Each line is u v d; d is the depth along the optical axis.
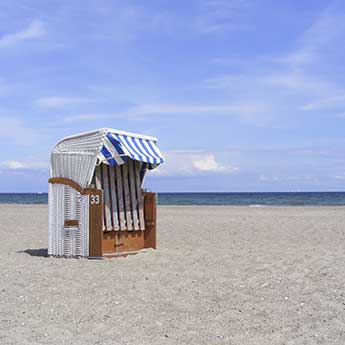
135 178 13.45
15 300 7.95
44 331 6.43
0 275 9.95
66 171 12.40
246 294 8.41
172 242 15.53
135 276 9.91
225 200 81.19
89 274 10.09
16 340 6.08
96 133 12.13
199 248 14.10
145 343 6.02
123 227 12.81
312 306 7.59
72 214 12.30
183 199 90.31
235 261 11.73
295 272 10.21
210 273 10.23
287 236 17.19
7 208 40.22
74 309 7.45
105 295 8.30
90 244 12.12
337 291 8.49
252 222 23.25
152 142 13.84
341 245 14.56
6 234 18.31
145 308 7.55
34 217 27.22
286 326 6.67
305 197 96.00
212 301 7.96
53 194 12.50
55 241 12.48
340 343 5.99
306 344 5.98
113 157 12.09
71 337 6.22
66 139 12.54
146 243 13.89
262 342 6.05
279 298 8.10
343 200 74.94
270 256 12.43
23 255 12.91
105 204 12.38
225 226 21.09
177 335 6.32
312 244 14.88
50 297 8.14
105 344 5.98
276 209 38.12
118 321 6.89
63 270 10.53
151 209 13.80
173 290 8.70
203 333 6.39
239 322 6.86
